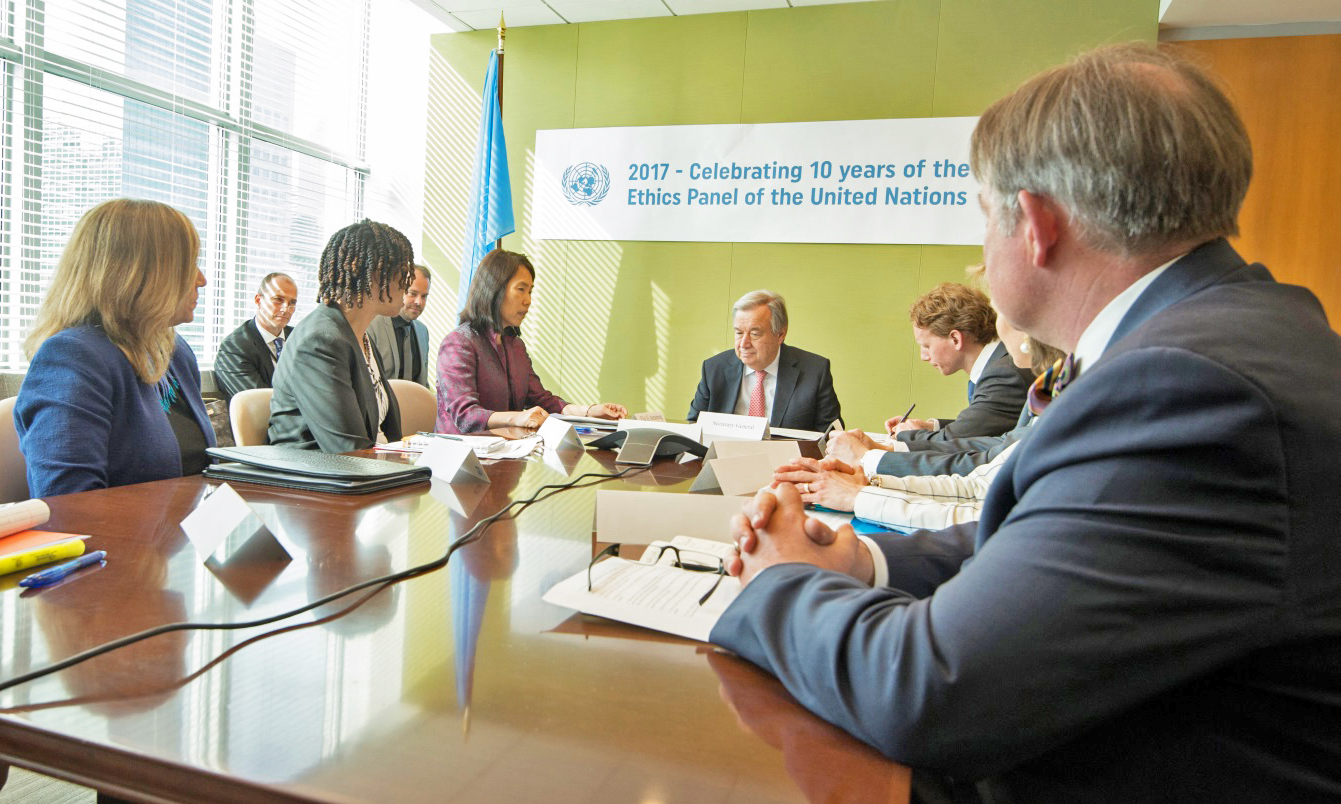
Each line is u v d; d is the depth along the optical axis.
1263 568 0.47
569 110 4.95
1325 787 0.49
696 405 3.28
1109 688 0.47
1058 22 4.18
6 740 0.50
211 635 0.66
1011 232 0.65
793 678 0.57
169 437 1.47
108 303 1.37
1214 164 0.57
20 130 3.29
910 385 4.46
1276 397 0.47
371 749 0.48
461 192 5.17
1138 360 0.51
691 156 4.73
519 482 1.50
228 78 4.28
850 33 4.47
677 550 0.92
